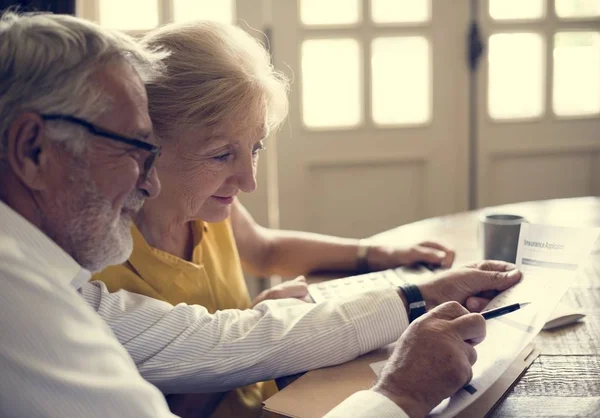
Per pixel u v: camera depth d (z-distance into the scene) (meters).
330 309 1.07
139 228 1.19
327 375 0.99
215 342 1.03
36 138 0.72
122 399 0.68
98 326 0.72
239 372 1.02
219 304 1.29
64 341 0.66
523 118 2.87
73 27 0.75
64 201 0.75
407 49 2.79
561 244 1.14
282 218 2.80
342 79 2.76
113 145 0.76
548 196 2.95
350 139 2.78
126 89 0.77
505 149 2.88
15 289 0.66
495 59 2.84
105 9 2.62
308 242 1.59
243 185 1.17
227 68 1.09
